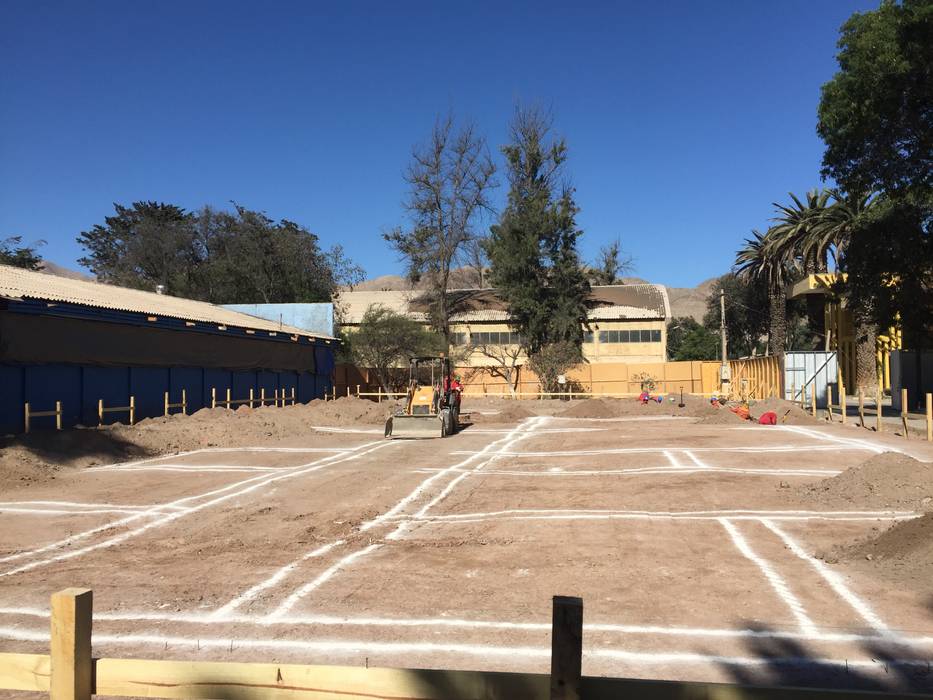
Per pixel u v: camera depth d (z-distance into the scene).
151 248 64.25
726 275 70.88
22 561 8.84
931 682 4.94
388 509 12.05
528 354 54.56
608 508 11.46
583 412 34.16
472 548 9.09
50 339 21.22
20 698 4.79
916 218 27.20
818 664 5.25
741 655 5.45
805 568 7.78
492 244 55.25
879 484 11.52
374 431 27.34
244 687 2.62
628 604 6.70
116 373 24.17
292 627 6.25
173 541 9.86
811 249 45.41
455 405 26.38
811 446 18.73
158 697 2.70
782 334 50.56
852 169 26.81
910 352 31.72
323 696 2.57
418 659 5.47
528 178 55.25
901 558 7.72
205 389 29.25
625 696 2.36
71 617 2.62
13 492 13.84
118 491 13.91
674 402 41.03
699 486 13.12
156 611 6.73
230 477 15.59
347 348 48.84
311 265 58.34
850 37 24.97
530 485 14.01
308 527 10.62
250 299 56.62
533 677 2.43
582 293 55.38
